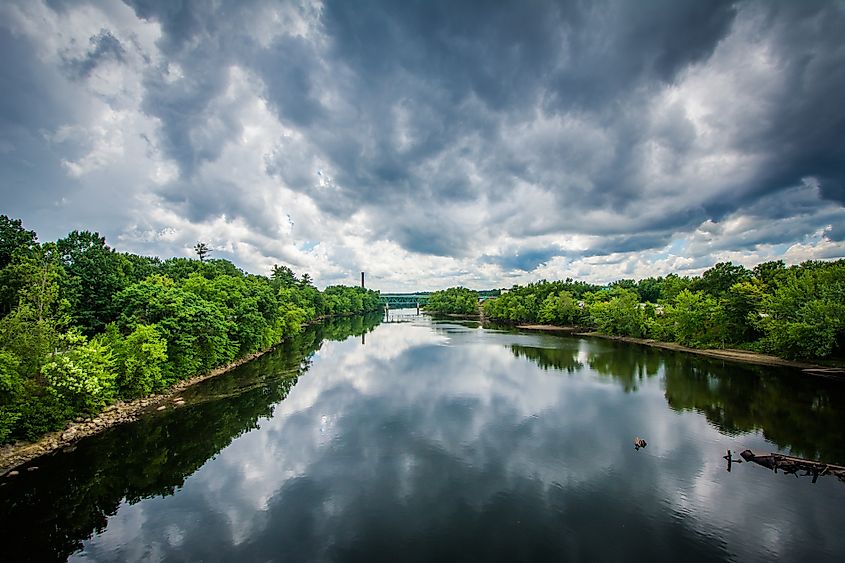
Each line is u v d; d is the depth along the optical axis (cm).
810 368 5697
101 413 3734
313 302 16412
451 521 2155
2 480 2628
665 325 8494
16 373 2998
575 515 2202
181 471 2761
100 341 3878
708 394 4506
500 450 3041
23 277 3575
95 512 2278
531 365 6259
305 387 4950
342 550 1930
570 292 14838
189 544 1991
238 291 7100
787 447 3069
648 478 2603
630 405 4119
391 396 4516
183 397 4497
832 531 2058
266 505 2333
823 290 5769
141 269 7062
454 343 9031
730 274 8650
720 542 1973
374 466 2803
